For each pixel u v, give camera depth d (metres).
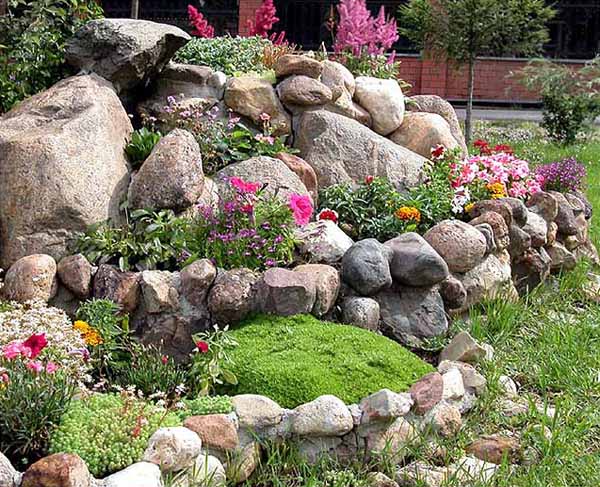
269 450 3.87
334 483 3.78
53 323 4.23
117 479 3.29
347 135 6.73
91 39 6.32
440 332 5.23
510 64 20.86
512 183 7.05
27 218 5.10
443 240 5.61
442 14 13.65
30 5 6.86
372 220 6.09
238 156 6.26
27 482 3.13
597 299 6.51
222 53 7.68
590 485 3.87
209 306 4.75
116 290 4.75
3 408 3.48
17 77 6.64
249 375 4.21
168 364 4.43
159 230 5.18
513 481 3.87
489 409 4.53
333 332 4.63
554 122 15.65
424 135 7.28
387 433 4.01
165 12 20.80
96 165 5.36
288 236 5.21
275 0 20.78
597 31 21.34
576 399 4.72
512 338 5.49
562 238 7.01
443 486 3.78
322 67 7.01
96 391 4.28
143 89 6.80
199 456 3.63
